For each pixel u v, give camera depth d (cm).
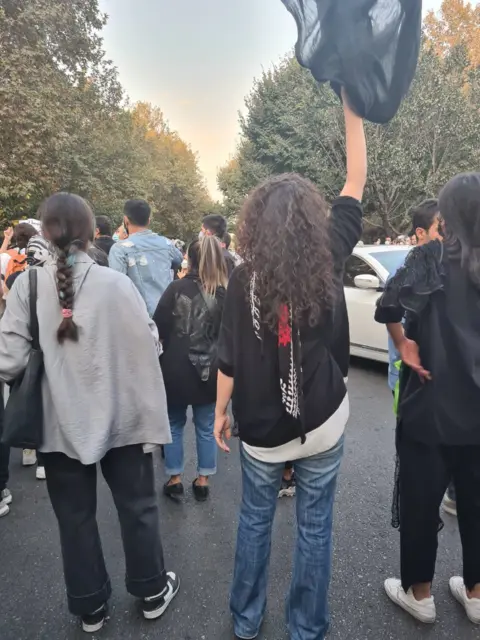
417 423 180
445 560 240
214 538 263
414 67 164
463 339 167
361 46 156
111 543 258
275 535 263
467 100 1452
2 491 294
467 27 2025
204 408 294
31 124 1412
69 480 181
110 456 189
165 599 208
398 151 1391
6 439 172
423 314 175
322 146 1612
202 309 277
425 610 200
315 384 158
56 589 224
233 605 193
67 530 186
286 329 151
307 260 145
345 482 318
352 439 388
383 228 1576
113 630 200
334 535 262
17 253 397
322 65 158
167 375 282
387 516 279
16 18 1536
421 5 159
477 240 162
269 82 1939
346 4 154
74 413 171
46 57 1584
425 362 177
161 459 358
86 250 179
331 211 162
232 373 169
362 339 575
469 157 1436
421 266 172
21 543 259
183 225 3394
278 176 157
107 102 2061
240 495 307
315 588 176
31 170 1484
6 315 172
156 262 360
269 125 1894
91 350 172
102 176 1919
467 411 171
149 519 195
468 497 187
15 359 170
